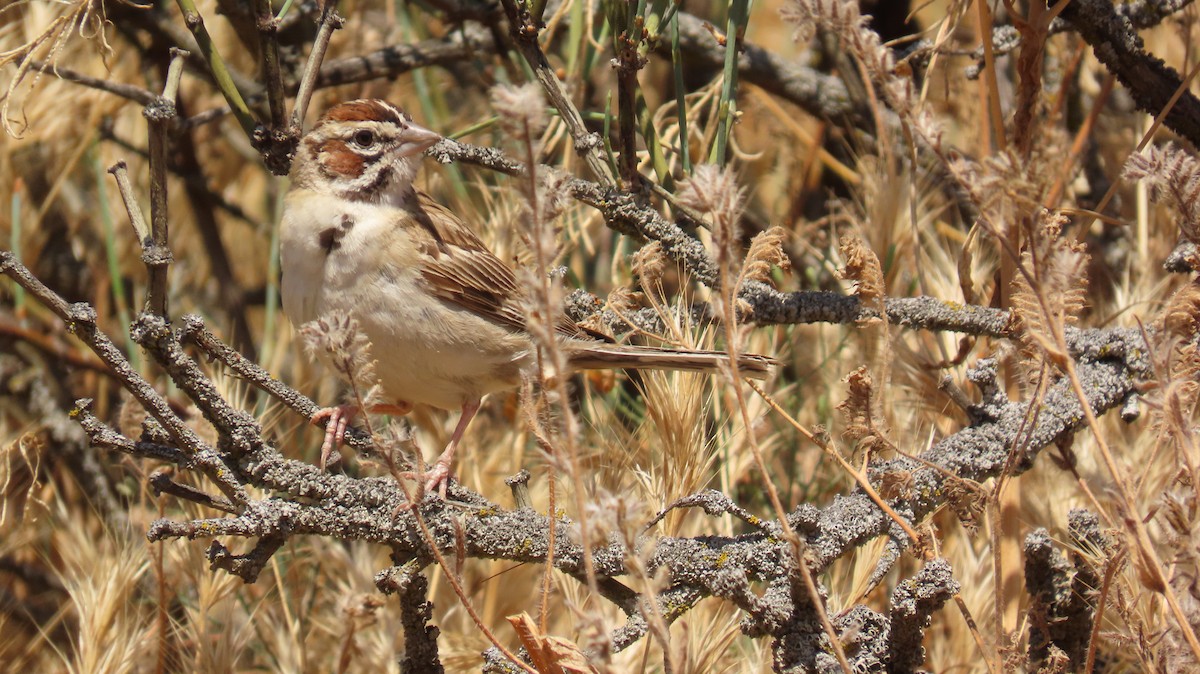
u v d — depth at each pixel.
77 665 7.25
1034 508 7.63
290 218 7.79
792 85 10.92
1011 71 10.41
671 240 7.39
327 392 9.40
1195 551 4.82
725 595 5.65
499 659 5.74
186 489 5.85
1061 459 6.72
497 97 4.29
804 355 9.16
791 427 8.69
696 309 7.38
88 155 11.05
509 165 7.97
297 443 9.49
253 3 7.22
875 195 8.22
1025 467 6.47
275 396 6.59
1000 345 6.55
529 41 7.46
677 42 7.46
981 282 8.13
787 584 5.73
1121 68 7.84
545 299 4.37
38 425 10.31
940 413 7.39
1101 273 9.16
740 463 7.84
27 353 11.02
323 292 7.69
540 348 4.69
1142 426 7.86
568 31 10.81
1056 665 5.74
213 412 5.86
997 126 6.74
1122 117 10.70
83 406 5.75
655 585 4.51
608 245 10.31
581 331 7.05
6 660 9.23
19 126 9.84
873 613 5.63
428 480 6.76
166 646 7.72
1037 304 5.00
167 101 5.84
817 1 4.94
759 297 7.23
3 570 9.84
